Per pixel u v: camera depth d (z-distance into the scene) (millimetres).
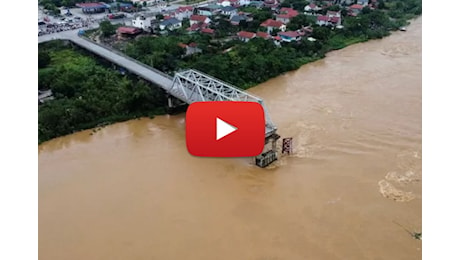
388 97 55688
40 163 42719
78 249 30875
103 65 70062
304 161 41094
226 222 33031
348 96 56688
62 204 35906
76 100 53062
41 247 31109
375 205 34188
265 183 37875
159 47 71625
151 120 53188
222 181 38531
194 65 63031
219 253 29906
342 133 46094
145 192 37219
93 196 36906
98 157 43719
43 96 57500
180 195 36594
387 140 44156
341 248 29891
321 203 34750
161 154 43969
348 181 37500
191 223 33062
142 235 32000
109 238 31828
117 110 53781
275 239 31016
